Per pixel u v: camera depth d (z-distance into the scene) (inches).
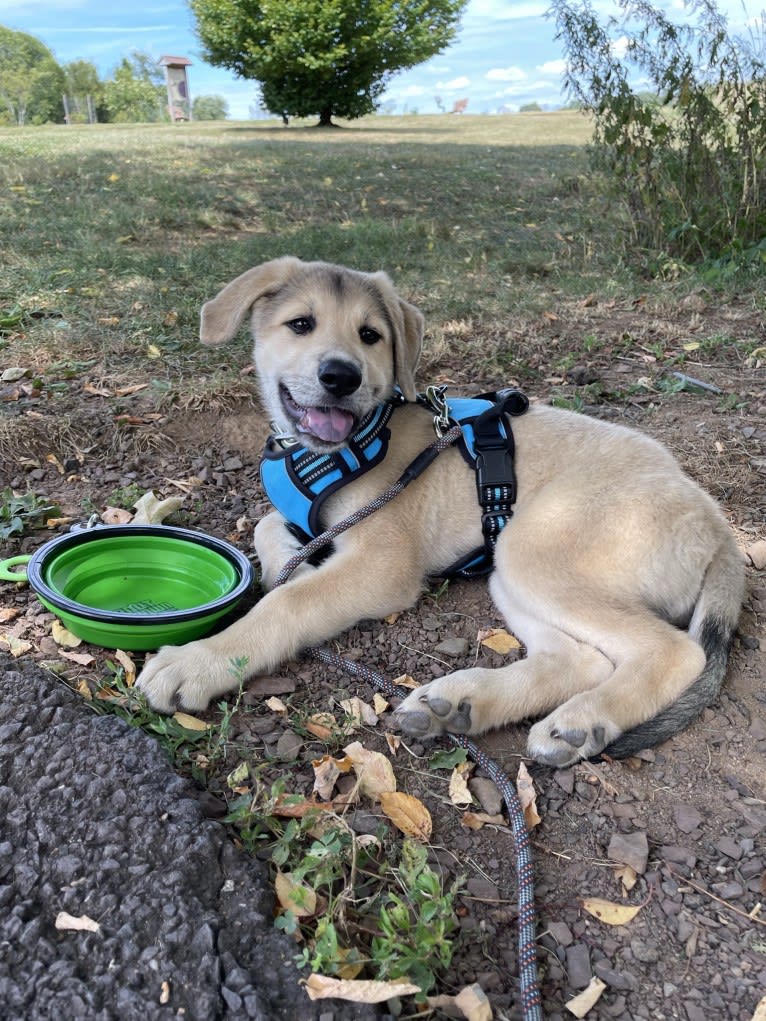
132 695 22.8
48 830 18.0
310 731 23.0
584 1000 16.7
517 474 28.4
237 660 23.3
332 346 27.0
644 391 47.7
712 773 22.7
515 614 27.5
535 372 50.4
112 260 62.6
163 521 33.0
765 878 19.6
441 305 59.7
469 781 22.0
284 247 70.4
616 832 20.7
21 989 15.1
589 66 70.0
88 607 24.1
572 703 23.1
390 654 27.0
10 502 32.2
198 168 113.9
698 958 17.8
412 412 30.1
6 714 20.9
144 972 15.5
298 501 28.1
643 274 71.6
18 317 49.8
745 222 70.1
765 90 70.6
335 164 125.7
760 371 50.7
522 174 124.4
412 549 28.3
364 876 18.8
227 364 46.3
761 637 28.3
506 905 18.8
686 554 26.1
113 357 46.4
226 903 17.1
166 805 18.8
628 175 73.9
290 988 15.7
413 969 16.3
